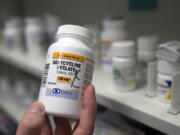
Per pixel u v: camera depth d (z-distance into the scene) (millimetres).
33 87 931
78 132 292
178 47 332
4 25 891
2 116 1045
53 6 985
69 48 295
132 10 627
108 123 482
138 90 418
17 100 940
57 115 289
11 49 885
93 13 778
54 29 710
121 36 489
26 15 1224
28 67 682
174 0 517
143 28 616
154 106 342
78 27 313
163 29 560
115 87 416
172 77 303
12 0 1153
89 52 313
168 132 295
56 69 294
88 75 315
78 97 297
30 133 256
